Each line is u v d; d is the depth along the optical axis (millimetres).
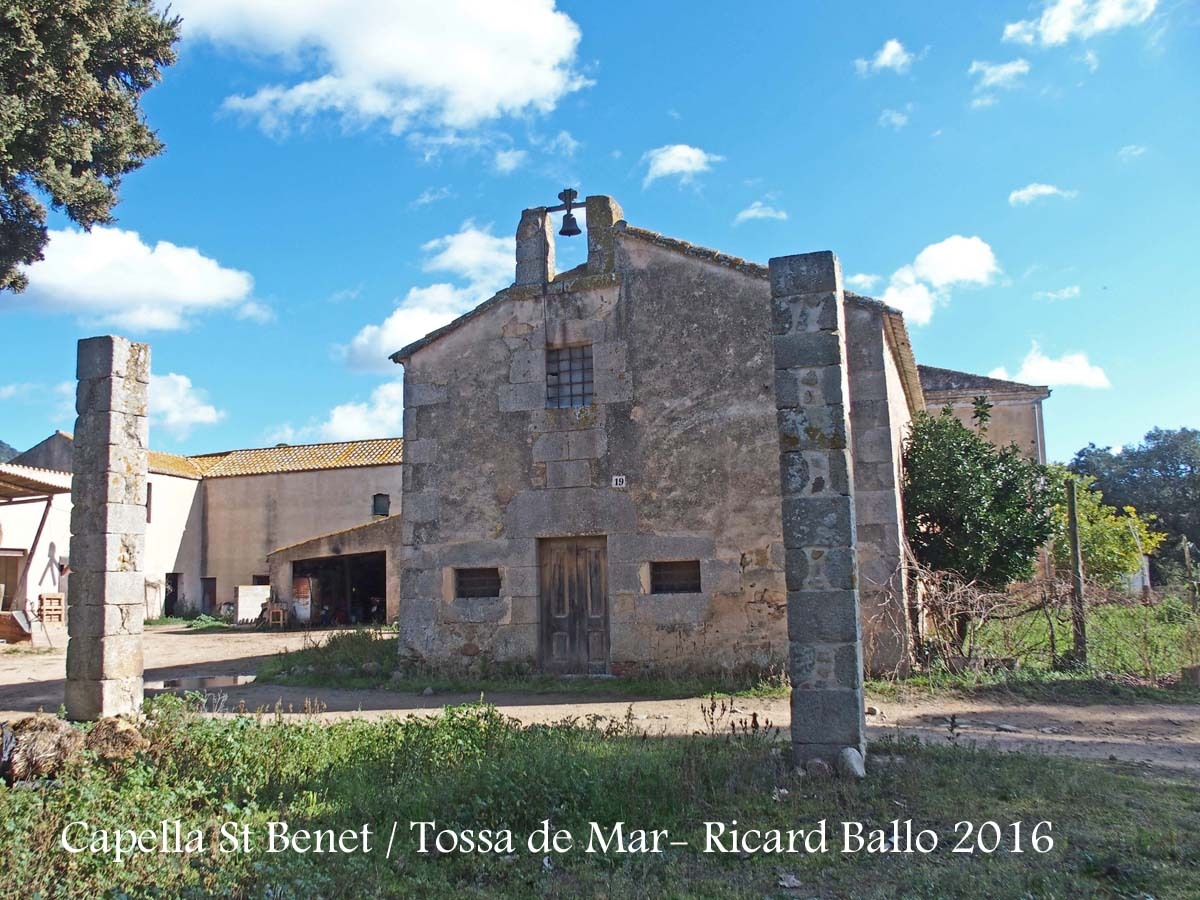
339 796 6504
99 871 5031
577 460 13148
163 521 33531
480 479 13617
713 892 4902
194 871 5113
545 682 12562
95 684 9578
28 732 7102
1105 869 4961
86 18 14477
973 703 10477
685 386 12812
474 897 4918
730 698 10992
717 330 12773
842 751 7055
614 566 12805
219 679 15148
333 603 29875
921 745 8094
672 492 12672
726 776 6934
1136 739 8680
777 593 12047
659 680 12211
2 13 13031
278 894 4605
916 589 12023
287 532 33969
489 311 13906
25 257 15734
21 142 14328
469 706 9031
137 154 16938
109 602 9734
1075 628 12242
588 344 13492
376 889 4934
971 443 13703
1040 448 24297
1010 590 12914
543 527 13172
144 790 6457
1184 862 5078
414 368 14195
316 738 7793
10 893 4734
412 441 14062
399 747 7438
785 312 7883
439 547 13672
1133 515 22688
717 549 12375
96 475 9891
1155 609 13930
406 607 13711
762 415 12422
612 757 7012
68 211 15938
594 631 13008
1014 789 6520
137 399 10305
